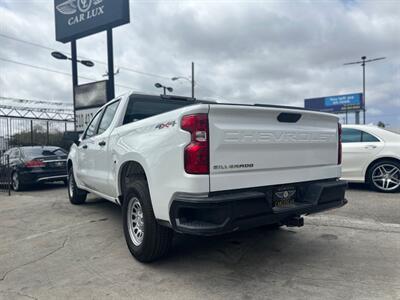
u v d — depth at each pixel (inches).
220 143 117.0
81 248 170.6
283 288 121.6
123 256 157.2
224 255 154.9
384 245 163.3
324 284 124.1
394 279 127.2
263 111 127.2
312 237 178.2
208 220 115.4
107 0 520.1
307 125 146.3
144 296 118.3
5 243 183.9
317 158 151.2
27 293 123.7
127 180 168.1
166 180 124.5
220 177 117.3
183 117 118.5
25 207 285.7
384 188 283.6
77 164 257.4
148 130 140.9
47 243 180.9
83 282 131.0
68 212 254.7
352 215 216.7
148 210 137.6
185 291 121.1
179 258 151.9
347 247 162.1
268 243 170.2
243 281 128.0
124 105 186.9
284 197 137.3
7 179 402.9
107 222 220.7
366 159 287.1
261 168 128.2
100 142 199.9
